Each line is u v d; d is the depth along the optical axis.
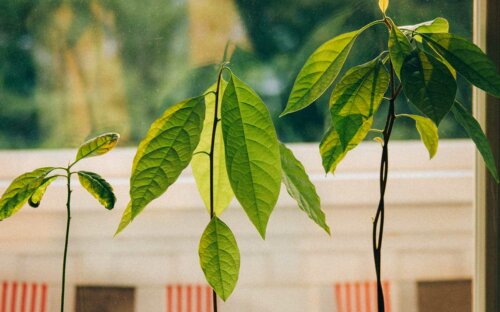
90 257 1.57
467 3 1.50
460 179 1.56
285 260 1.58
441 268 1.57
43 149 1.57
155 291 1.56
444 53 1.21
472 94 1.52
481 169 1.43
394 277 1.57
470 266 1.57
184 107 1.22
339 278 1.58
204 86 1.54
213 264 1.22
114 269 1.56
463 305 1.56
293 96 1.25
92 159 1.57
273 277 1.58
